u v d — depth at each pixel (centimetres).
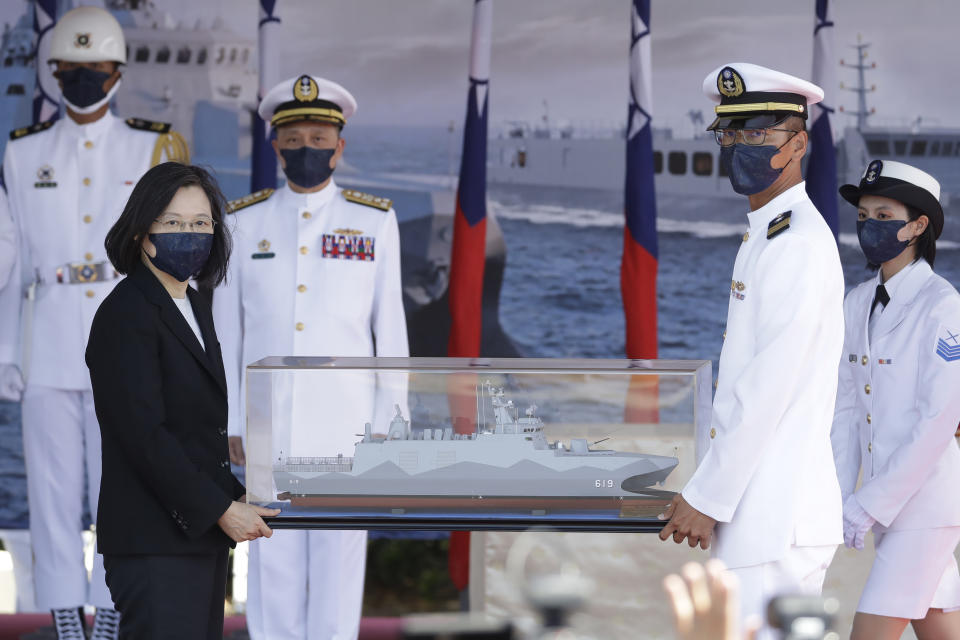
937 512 667
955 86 1153
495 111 1180
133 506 532
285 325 770
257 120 934
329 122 770
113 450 539
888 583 673
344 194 800
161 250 540
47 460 809
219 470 556
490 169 1183
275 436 567
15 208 820
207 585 549
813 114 928
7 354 816
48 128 830
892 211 669
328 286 772
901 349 673
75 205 809
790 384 536
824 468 558
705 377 576
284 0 1171
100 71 800
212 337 572
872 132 1163
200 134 1154
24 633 880
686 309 1182
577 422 569
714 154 1169
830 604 545
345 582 771
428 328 1184
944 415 645
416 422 570
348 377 567
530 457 562
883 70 1159
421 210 1180
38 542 817
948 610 697
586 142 1175
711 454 552
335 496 566
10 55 1130
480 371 569
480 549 826
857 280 1168
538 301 1188
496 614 818
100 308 541
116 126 830
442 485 562
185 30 1144
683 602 559
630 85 920
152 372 529
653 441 570
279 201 795
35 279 812
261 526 548
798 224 553
